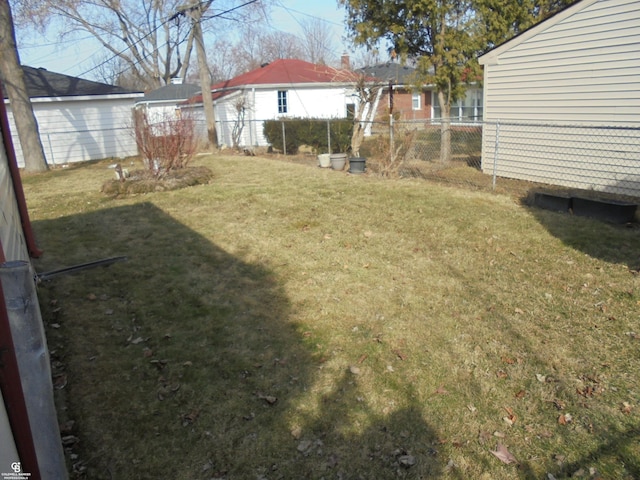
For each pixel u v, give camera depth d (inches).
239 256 228.7
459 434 106.7
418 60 502.0
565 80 358.3
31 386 70.0
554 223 261.4
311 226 273.7
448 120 441.4
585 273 192.4
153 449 105.7
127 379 131.3
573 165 362.9
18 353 68.4
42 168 578.6
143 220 304.5
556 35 358.3
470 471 96.6
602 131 340.5
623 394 117.3
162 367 136.6
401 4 470.9
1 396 68.6
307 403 119.3
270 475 97.9
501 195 335.9
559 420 109.3
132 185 394.0
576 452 99.9
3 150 207.0
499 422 109.9
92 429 111.9
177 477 98.1
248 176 456.8
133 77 1921.8
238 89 844.0
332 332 153.5
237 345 147.4
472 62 486.6
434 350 140.4
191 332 156.5
